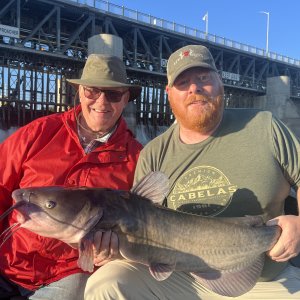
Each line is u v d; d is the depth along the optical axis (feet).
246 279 2.97
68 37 31.60
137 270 2.99
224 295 2.93
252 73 44.68
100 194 2.76
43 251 3.34
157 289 3.02
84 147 3.77
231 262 2.94
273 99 43.91
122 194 2.82
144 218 2.80
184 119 3.25
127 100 4.15
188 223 2.88
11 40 26.35
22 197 2.68
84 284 3.40
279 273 3.18
